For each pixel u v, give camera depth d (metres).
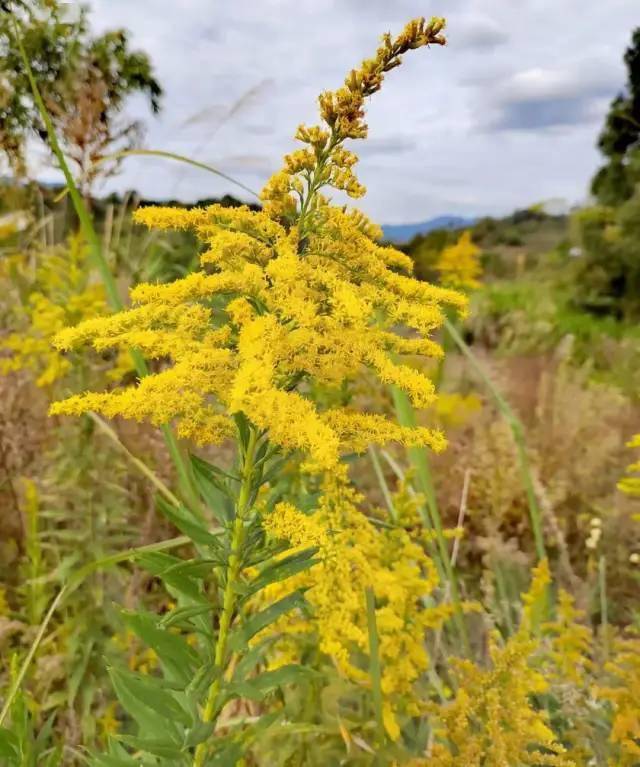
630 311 18.55
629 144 19.86
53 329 4.38
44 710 3.33
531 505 3.94
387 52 1.63
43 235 5.70
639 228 18.80
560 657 2.87
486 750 2.22
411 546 2.82
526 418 7.00
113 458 3.91
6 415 4.25
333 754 2.52
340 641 2.51
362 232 1.81
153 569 1.88
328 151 1.70
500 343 11.08
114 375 4.35
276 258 1.80
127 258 5.18
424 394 1.80
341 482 2.43
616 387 8.61
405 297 1.88
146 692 1.93
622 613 4.35
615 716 2.54
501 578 4.14
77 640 3.27
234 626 2.08
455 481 5.75
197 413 1.86
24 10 4.27
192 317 1.78
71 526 3.86
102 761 2.00
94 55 4.47
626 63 18.97
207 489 1.98
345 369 1.83
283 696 2.65
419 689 2.95
